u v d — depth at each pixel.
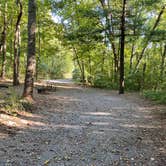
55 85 27.66
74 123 9.72
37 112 10.97
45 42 34.53
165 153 6.68
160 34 21.75
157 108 13.03
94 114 11.51
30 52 12.98
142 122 10.11
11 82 24.11
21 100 11.92
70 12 30.05
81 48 30.72
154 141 7.66
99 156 6.44
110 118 10.79
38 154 6.43
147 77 24.80
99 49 31.78
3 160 5.93
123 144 7.39
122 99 16.91
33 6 12.84
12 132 7.99
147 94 17.47
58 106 12.91
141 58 28.48
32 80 13.15
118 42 29.16
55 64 53.09
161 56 31.08
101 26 25.62
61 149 6.86
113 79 28.36
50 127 8.97
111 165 5.90
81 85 30.44
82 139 7.78
